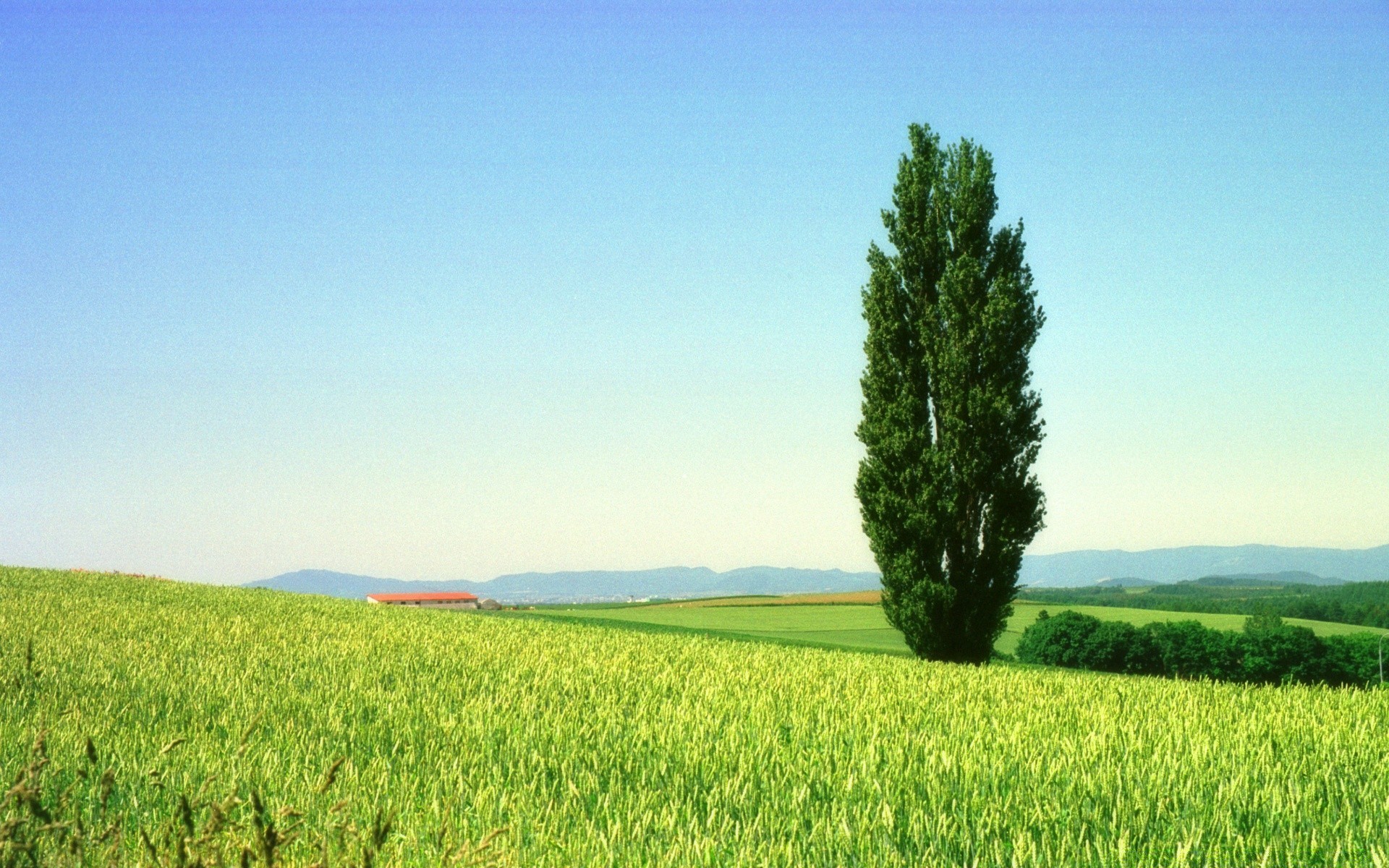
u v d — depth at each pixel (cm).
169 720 1077
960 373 2723
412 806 679
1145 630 6359
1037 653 6838
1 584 3869
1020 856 602
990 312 2717
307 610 3472
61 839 432
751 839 627
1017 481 2705
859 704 1332
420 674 1628
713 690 1464
